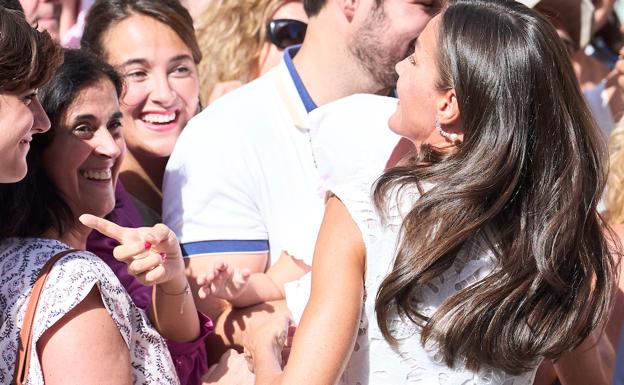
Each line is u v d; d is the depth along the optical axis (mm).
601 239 6805
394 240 6543
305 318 6520
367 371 6648
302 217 9453
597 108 13562
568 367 7586
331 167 9117
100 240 8578
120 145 8055
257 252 9453
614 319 8820
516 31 6523
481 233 6562
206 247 9352
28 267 6938
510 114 6430
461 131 6688
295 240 9391
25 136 6434
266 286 9125
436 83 6648
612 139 10523
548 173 6520
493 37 6512
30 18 12938
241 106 9656
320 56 9766
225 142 9477
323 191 9180
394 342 6504
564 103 6562
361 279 6594
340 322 6434
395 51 9602
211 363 9000
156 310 8125
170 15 10219
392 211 6570
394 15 9500
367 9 9516
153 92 10062
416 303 6496
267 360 7465
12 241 7215
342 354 6418
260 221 9500
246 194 9445
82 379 6672
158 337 7562
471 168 6422
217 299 9141
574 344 6633
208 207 9398
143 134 10117
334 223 6730
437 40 6680
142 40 10031
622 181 10258
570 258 6574
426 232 6379
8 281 6922
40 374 6711
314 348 6379
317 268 6660
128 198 9484
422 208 6422
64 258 6934
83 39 10375
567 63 6625
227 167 9430
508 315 6406
